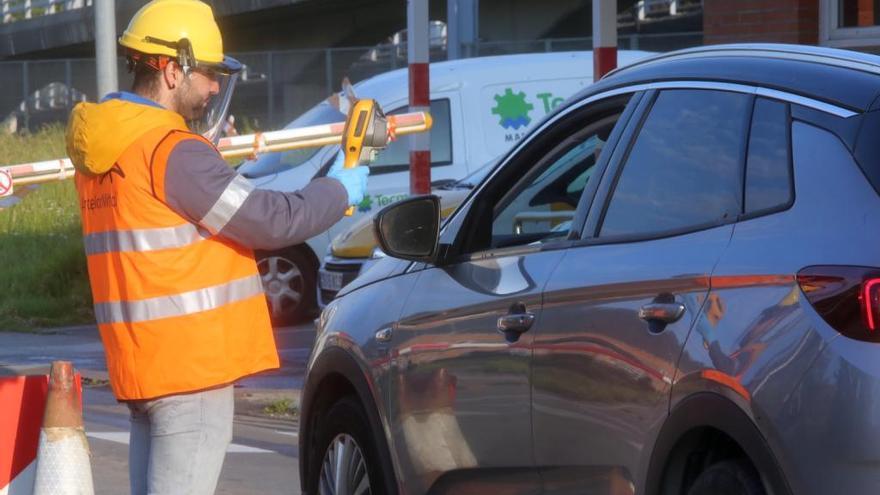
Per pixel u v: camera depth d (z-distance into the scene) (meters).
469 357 6.88
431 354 7.22
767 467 5.03
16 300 24.48
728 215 5.62
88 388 17.19
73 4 82.06
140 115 6.22
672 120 6.16
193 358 6.19
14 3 86.69
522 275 6.64
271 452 12.74
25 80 59.97
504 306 6.64
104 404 15.73
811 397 4.86
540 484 6.39
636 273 5.82
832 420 4.78
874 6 14.69
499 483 6.71
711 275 5.43
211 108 6.67
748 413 5.09
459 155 20.42
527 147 7.29
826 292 4.90
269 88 54.75
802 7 14.99
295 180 20.55
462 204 7.50
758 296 5.19
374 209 20.58
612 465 5.87
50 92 61.72
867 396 4.71
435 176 20.33
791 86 5.59
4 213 29.94
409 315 7.50
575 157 8.12
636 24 73.69
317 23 78.56
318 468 8.64
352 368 8.04
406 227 7.32
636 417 5.70
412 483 7.46
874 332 4.75
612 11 14.52
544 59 21.05
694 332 5.42
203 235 6.23
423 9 16.66
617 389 5.81
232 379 6.27
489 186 7.40
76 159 6.30
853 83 5.37
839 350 4.81
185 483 6.33
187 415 6.27
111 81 20.86
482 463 6.82
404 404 7.49
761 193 5.49
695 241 5.66
